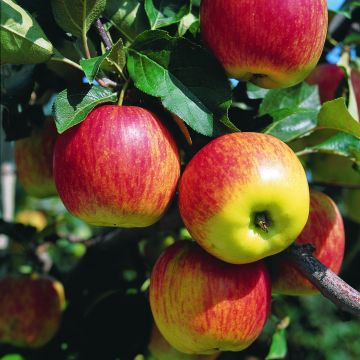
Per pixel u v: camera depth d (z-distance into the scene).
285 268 0.53
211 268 0.48
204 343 0.49
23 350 0.67
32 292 0.66
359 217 0.72
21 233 0.72
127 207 0.45
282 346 0.62
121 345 0.61
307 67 0.48
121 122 0.45
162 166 0.46
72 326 0.67
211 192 0.44
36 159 0.62
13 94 0.54
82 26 0.49
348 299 0.46
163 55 0.48
